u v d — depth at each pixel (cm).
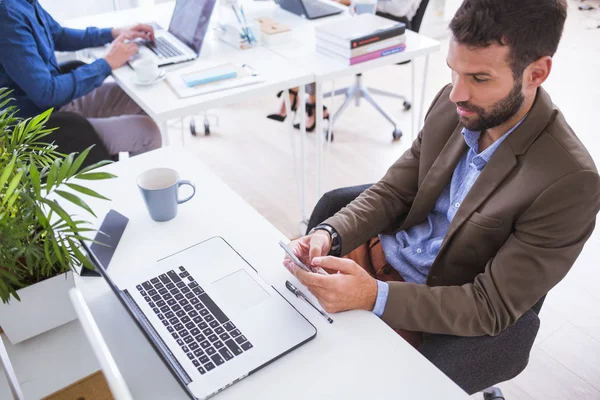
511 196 109
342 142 309
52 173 89
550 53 97
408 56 218
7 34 182
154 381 87
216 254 109
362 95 331
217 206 124
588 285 210
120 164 139
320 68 204
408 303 106
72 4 329
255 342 90
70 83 196
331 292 97
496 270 108
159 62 206
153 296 99
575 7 505
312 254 118
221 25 230
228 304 97
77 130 187
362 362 89
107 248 111
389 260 140
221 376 85
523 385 172
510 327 110
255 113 339
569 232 103
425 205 133
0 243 87
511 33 93
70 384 93
